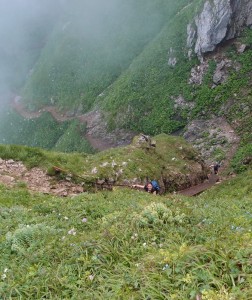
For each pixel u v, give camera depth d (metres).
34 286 6.45
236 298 4.93
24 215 12.45
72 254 7.36
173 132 134.12
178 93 141.88
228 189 29.20
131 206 11.28
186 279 5.54
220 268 5.73
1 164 21.88
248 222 8.75
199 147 98.75
